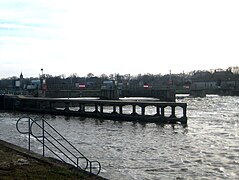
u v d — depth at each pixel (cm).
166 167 2342
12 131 4181
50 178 1162
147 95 13288
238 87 19100
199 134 4059
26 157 1501
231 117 6216
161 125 5150
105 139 3675
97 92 12256
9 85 17488
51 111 7506
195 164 2436
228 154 2788
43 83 11450
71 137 3791
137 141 3531
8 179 1127
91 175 1312
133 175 2108
